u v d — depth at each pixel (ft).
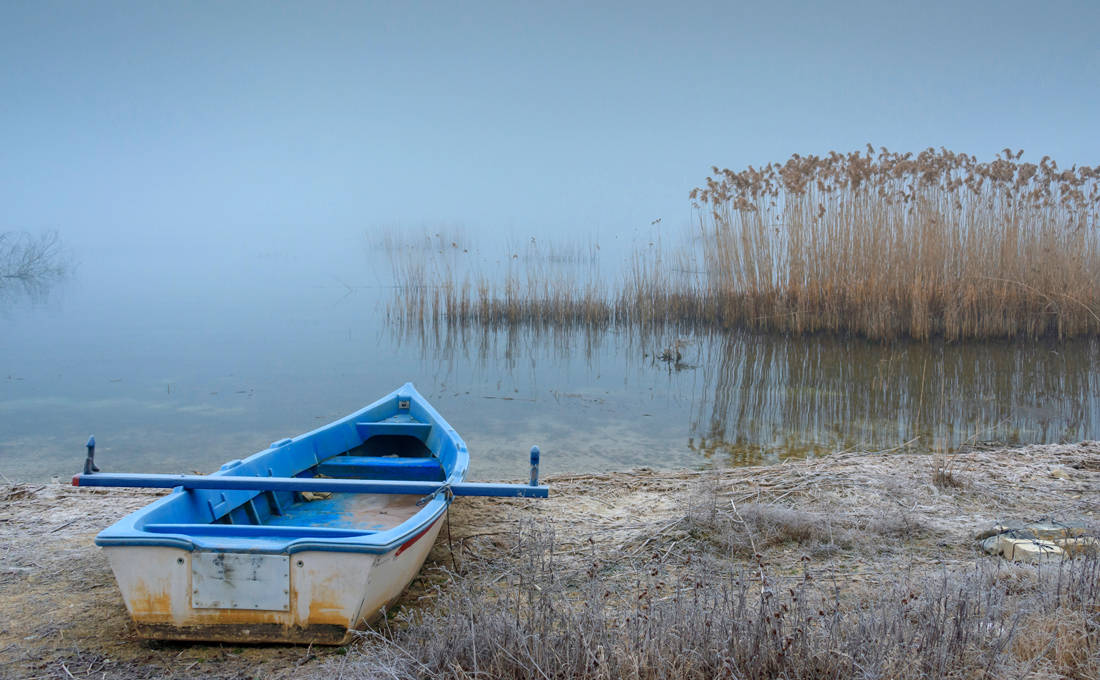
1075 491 19.44
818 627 11.51
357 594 11.75
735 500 18.89
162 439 26.99
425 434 20.99
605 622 11.13
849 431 28.99
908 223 46.14
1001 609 11.60
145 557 11.70
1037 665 10.13
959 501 18.78
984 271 44.86
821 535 16.34
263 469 16.38
